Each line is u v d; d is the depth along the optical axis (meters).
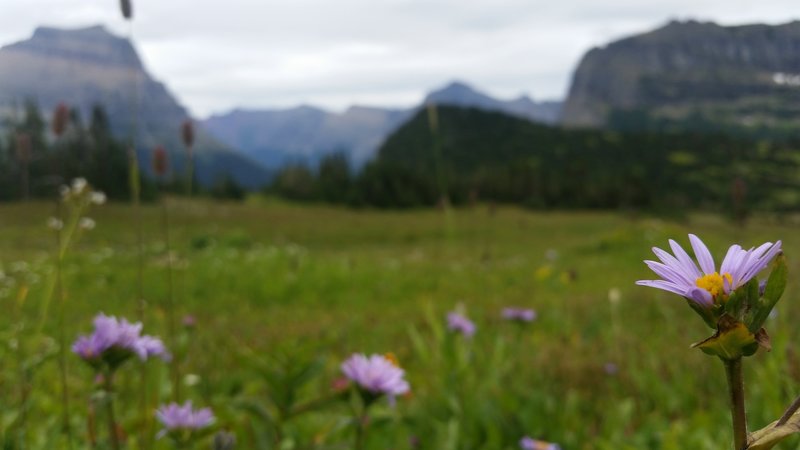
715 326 0.89
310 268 12.62
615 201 92.25
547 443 3.21
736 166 120.50
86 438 2.72
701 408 3.44
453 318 4.25
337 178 86.56
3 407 2.87
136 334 2.09
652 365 4.26
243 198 85.56
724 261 0.91
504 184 93.75
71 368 3.95
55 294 7.41
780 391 2.77
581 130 162.88
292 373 2.66
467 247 28.44
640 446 3.14
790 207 86.50
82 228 3.03
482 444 3.46
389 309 9.42
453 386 3.80
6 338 2.83
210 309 8.98
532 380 4.54
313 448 2.60
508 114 170.00
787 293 5.85
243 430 3.00
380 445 3.20
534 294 10.51
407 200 78.56
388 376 2.37
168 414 2.18
